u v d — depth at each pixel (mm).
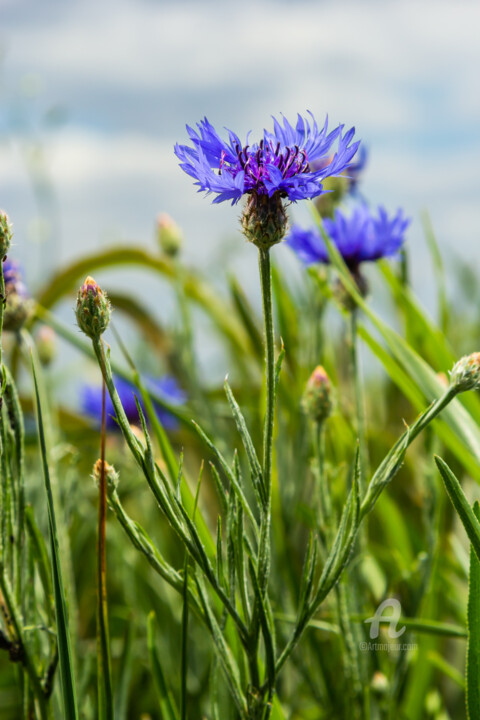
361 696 531
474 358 428
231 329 934
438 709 604
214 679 476
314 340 699
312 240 611
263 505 430
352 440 657
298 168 439
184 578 437
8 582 463
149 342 1005
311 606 434
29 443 716
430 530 577
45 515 578
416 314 677
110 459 843
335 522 532
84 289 426
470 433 550
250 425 734
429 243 710
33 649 486
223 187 427
